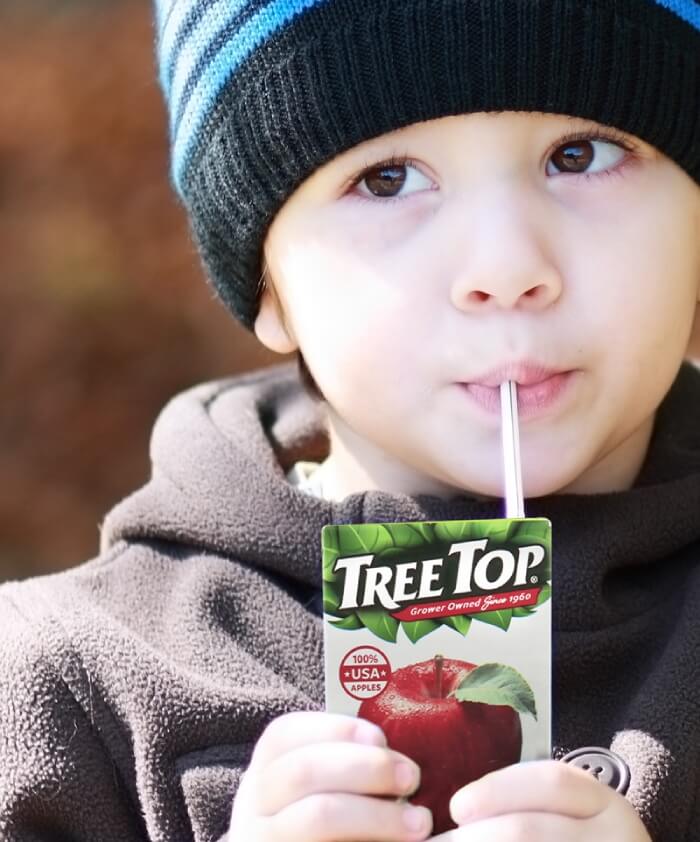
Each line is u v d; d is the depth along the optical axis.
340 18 1.59
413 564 1.24
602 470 1.77
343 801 1.24
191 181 1.85
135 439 4.62
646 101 1.60
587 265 1.55
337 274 1.62
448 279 1.55
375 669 1.25
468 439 1.57
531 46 1.54
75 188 5.14
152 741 1.57
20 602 1.74
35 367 4.73
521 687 1.25
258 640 1.66
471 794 1.24
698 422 1.93
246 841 1.27
